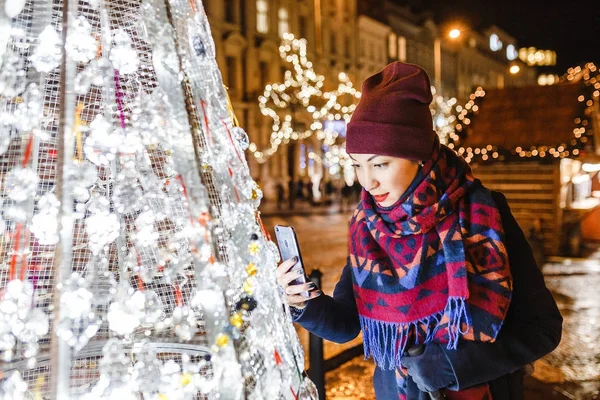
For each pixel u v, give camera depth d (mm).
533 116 9016
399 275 1423
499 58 57188
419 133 1419
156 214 1138
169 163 1135
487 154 9156
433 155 1461
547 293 1426
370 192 1511
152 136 1054
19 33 1035
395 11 40719
